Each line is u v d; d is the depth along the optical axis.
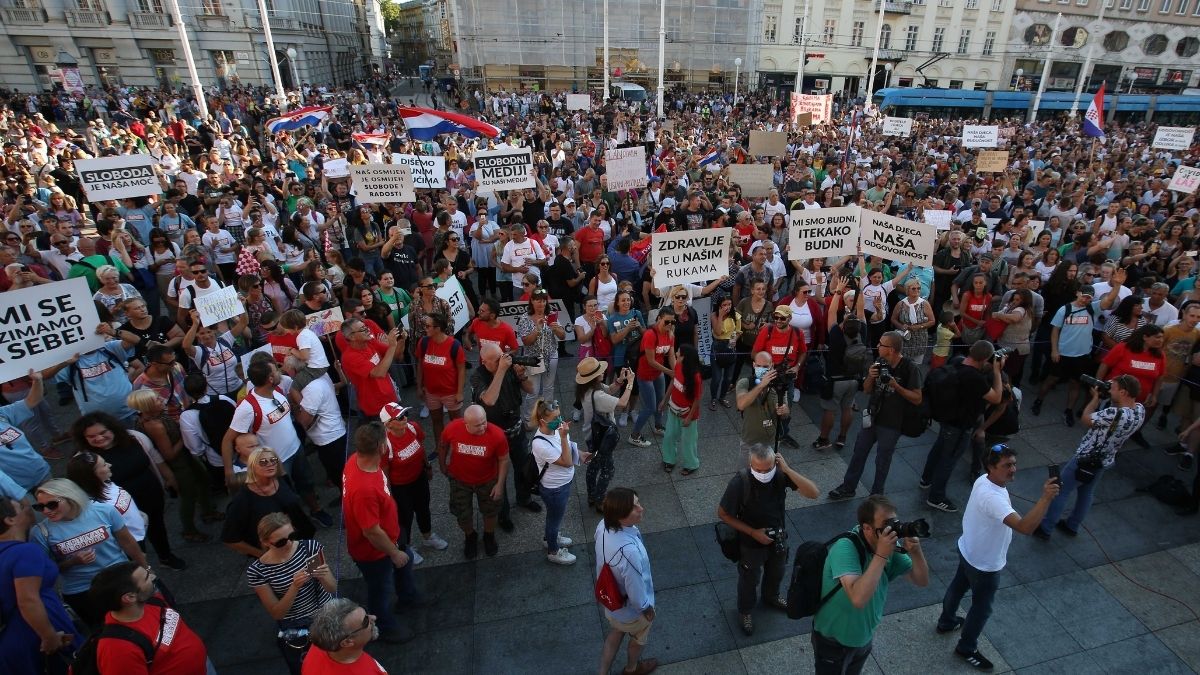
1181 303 7.98
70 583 4.14
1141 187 16.48
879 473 6.24
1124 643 4.93
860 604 3.50
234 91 39.38
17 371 5.56
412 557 5.47
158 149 18.12
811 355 8.10
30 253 9.12
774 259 9.86
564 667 4.71
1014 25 54.19
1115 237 10.80
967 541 4.55
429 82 61.84
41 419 7.08
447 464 5.52
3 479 4.52
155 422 5.43
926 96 40.03
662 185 15.30
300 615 3.94
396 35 125.56
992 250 9.22
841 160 20.58
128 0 43.19
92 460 4.32
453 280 7.82
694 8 50.72
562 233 11.76
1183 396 7.07
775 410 5.93
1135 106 43.34
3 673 3.57
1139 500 6.54
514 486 6.80
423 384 6.81
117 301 7.36
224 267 10.70
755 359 6.00
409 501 5.36
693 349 6.44
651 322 7.92
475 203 13.15
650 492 6.64
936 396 5.96
